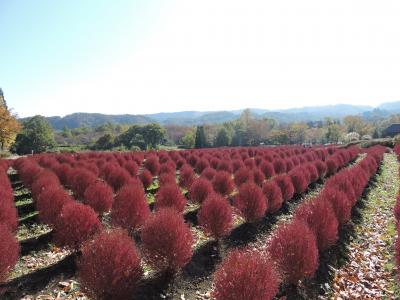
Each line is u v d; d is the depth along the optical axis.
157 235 6.39
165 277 6.74
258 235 9.87
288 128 103.44
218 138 85.94
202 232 9.80
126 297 5.36
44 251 8.33
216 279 5.13
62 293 6.28
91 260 5.33
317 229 7.72
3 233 6.19
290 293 6.30
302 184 14.72
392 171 25.36
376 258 8.33
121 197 8.34
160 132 83.75
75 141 106.31
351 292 6.76
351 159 31.33
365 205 13.81
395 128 90.50
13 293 6.24
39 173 14.59
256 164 23.31
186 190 15.61
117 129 123.94
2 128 44.06
